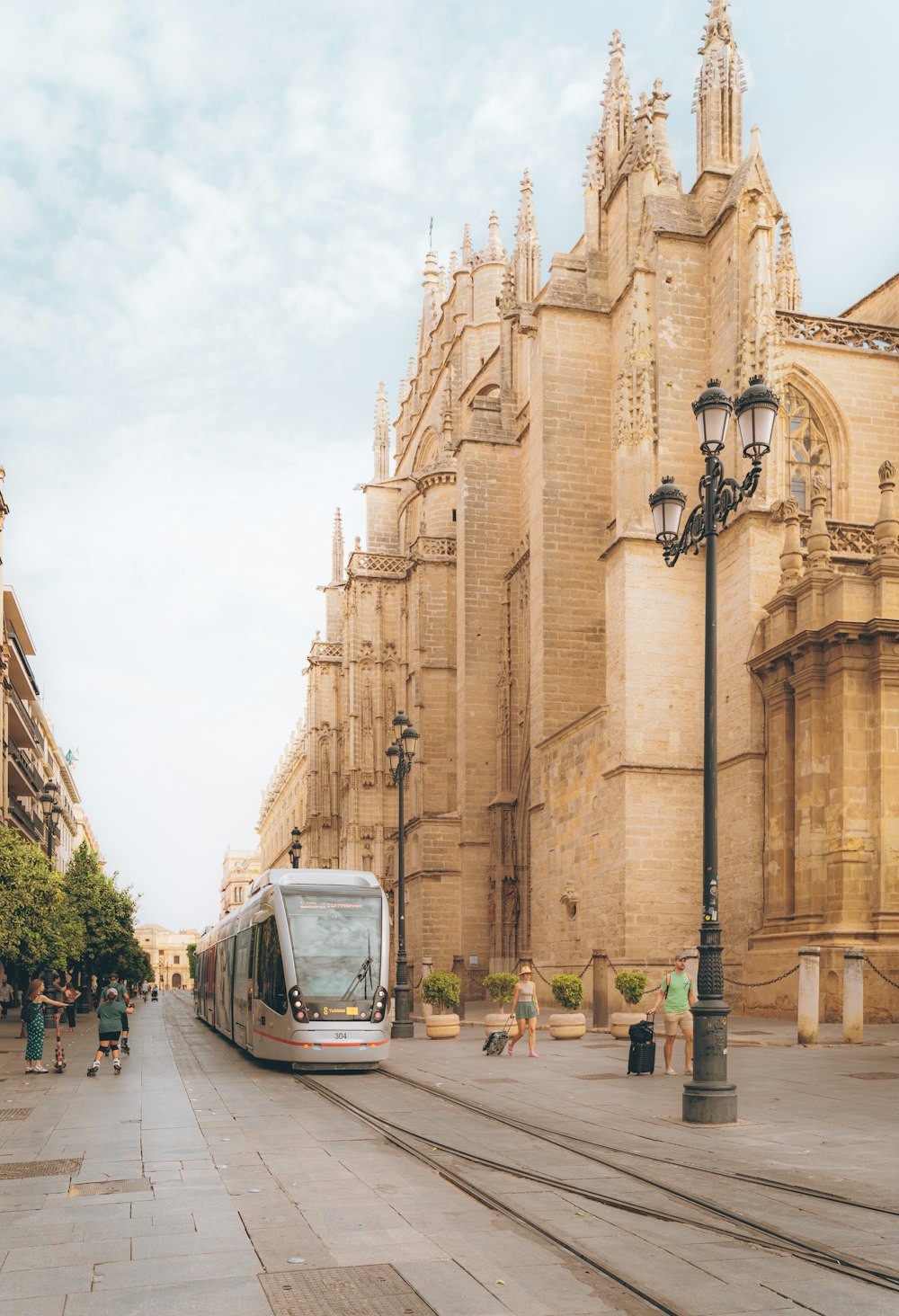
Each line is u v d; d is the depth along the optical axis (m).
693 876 32.31
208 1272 7.62
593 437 40.75
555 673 39.88
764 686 30.14
